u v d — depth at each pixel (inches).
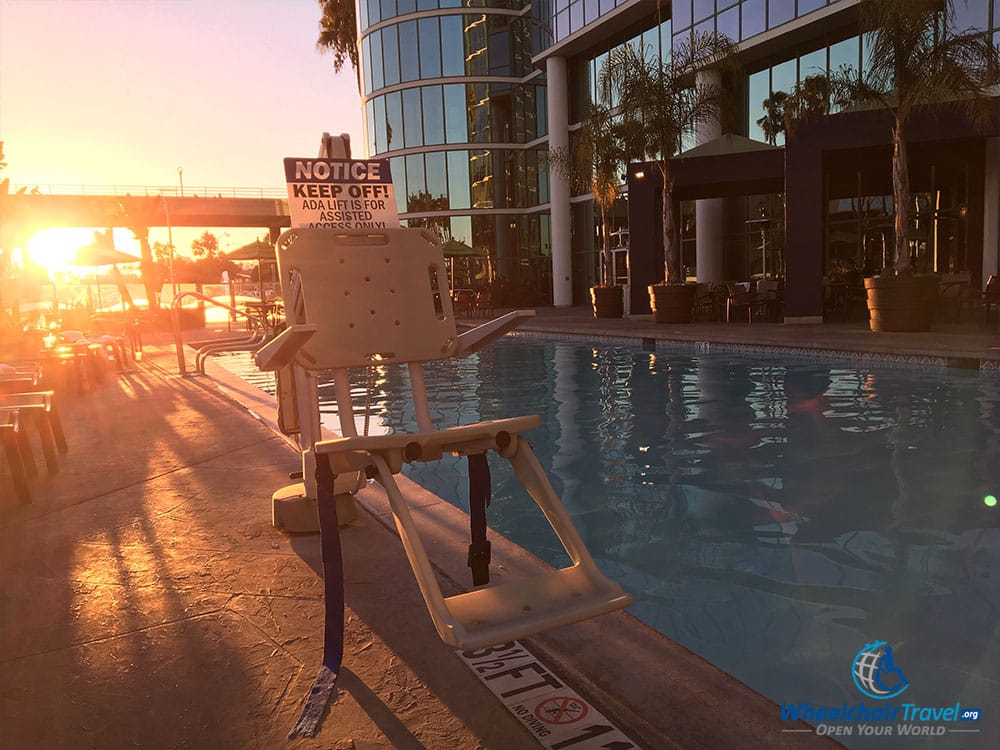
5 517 138.4
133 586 103.2
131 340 509.7
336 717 69.5
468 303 876.0
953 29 517.0
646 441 201.6
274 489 152.7
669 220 568.1
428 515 132.4
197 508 140.7
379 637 85.8
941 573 107.6
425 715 69.6
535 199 1137.4
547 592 73.7
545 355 446.9
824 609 97.6
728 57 552.4
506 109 1124.5
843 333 421.4
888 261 627.2
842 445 186.5
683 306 561.6
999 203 522.0
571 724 67.0
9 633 89.5
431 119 1136.2
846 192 641.6
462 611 70.1
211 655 82.8
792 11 629.0
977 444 181.2
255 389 316.8
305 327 73.9
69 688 76.5
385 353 98.7
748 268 763.4
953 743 68.2
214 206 1563.7
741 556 117.7
